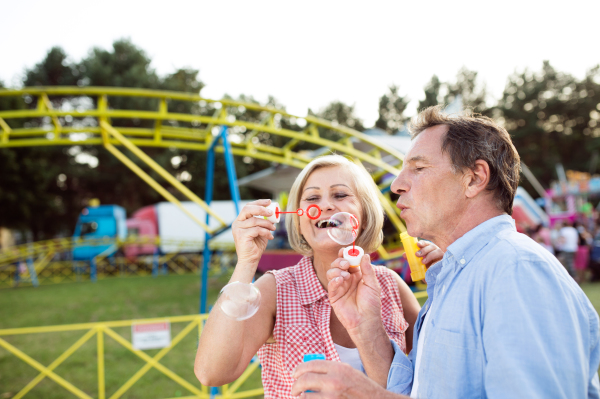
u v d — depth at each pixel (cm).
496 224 102
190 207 1769
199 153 2781
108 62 3092
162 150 2814
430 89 4294
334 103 4212
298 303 138
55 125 431
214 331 120
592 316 88
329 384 92
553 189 1627
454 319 96
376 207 156
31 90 395
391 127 4394
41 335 627
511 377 77
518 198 1159
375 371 123
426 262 151
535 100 3681
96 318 756
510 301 83
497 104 4034
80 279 1517
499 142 107
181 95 413
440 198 108
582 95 3716
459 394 90
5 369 466
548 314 79
